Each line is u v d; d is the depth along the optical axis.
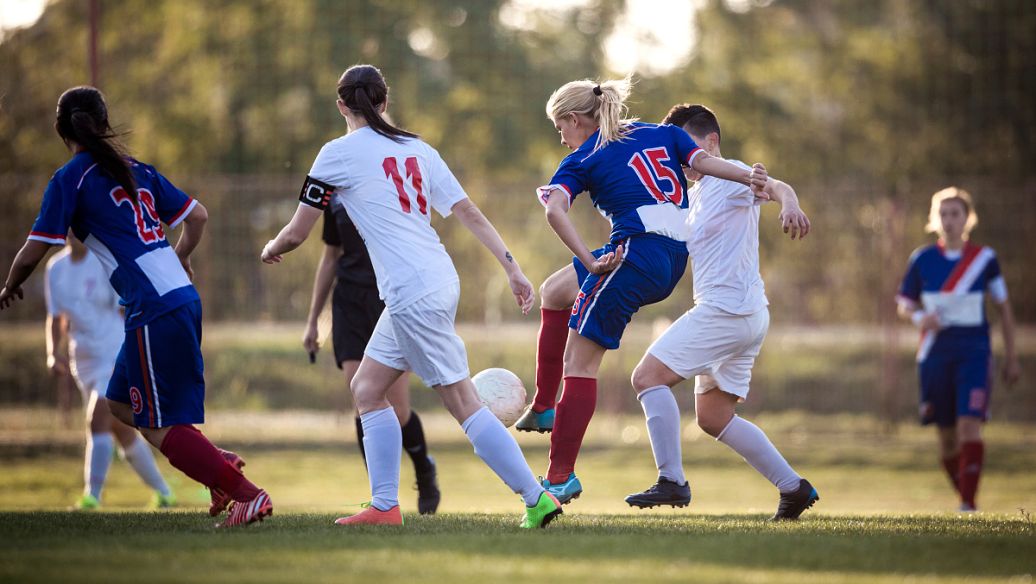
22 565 13.16
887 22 95.38
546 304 20.20
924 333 32.94
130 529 16.98
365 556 14.01
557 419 19.08
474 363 51.75
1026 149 82.94
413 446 24.12
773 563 13.88
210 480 16.77
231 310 49.56
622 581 12.45
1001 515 21.48
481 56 89.56
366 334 23.83
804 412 52.41
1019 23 85.50
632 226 18.14
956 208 32.28
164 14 79.94
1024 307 53.34
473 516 20.27
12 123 66.44
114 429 30.33
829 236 52.50
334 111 83.06
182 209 17.34
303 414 49.69
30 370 50.06
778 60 92.94
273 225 50.19
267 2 84.06
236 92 83.88
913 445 49.38
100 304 29.53
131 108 76.94
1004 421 53.97
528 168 88.44
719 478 44.12
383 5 86.81
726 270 19.30
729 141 86.88
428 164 17.52
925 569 13.73
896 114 87.12
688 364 19.47
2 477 41.41
